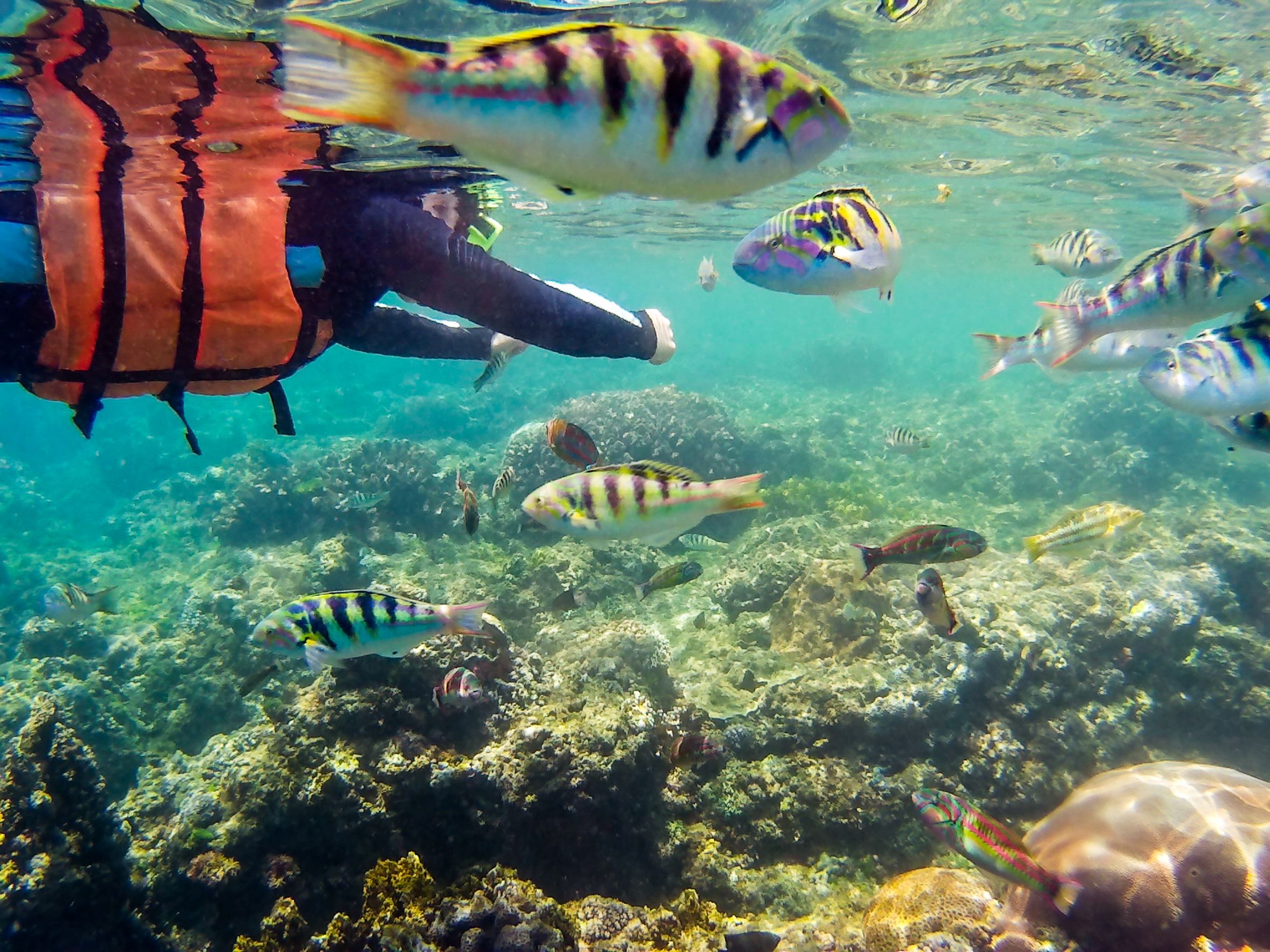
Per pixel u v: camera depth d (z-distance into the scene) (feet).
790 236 1.94
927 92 7.52
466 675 3.59
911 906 3.12
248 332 1.86
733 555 7.07
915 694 4.18
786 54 6.46
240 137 3.58
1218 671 4.71
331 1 3.86
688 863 3.71
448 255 2.00
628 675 4.29
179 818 3.53
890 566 5.43
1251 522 7.26
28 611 7.81
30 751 3.24
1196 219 4.76
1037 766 4.16
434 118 0.95
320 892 3.39
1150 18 5.67
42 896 3.06
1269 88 6.97
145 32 3.06
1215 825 2.97
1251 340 2.43
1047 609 4.70
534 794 3.46
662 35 1.01
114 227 1.69
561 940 2.90
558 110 0.97
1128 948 2.89
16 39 3.01
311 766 3.47
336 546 6.96
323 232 1.88
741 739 4.13
